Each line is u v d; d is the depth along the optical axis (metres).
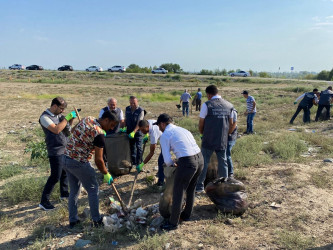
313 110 14.63
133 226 3.97
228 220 4.02
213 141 4.67
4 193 5.29
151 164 6.87
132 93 27.58
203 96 25.56
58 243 3.73
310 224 3.86
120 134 5.82
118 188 5.42
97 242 3.71
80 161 3.80
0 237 3.96
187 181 3.74
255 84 41.69
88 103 20.12
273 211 4.25
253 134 9.81
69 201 4.07
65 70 62.16
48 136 4.50
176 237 3.71
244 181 5.36
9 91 25.89
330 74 58.94
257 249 3.38
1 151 8.20
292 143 7.57
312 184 5.05
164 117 3.95
